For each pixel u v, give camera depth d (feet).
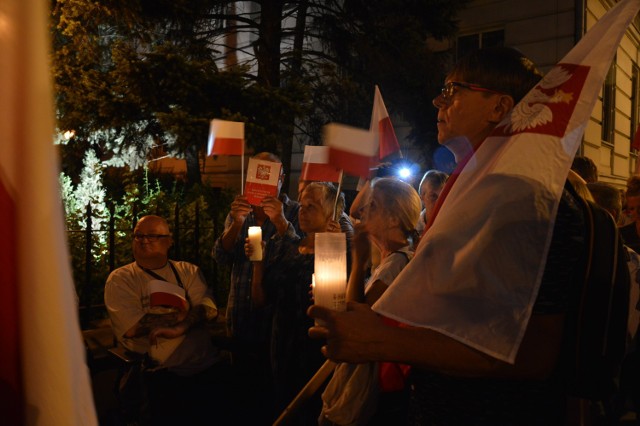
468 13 36.81
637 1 4.17
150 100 24.11
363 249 7.12
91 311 16.72
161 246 11.78
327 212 10.27
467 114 4.81
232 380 11.70
